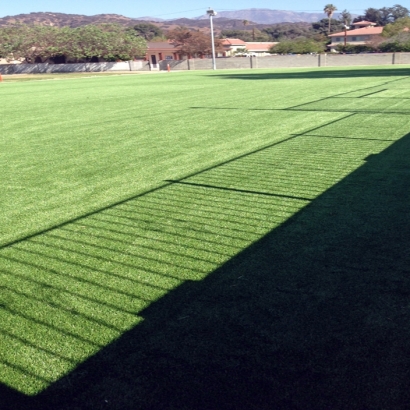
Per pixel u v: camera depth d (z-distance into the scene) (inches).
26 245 155.9
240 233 157.1
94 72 2241.6
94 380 89.5
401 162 239.0
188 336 101.7
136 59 2721.5
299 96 615.2
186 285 123.9
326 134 327.0
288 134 334.3
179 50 2726.4
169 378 89.0
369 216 166.2
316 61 2044.8
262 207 181.5
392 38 2196.1
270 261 135.3
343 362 91.3
